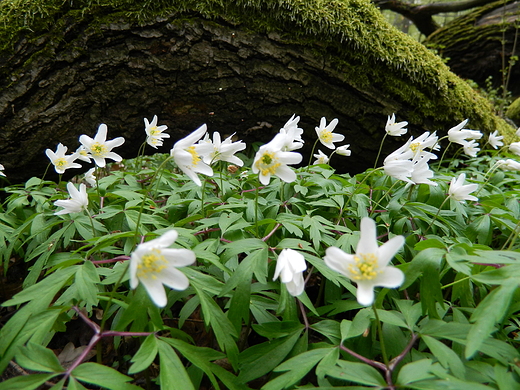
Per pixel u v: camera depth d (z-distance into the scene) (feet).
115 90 1.23
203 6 1.22
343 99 1.37
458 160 1.46
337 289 0.73
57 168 1.05
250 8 1.26
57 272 0.58
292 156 0.65
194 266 0.70
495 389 0.45
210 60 1.26
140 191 1.03
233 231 0.75
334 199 0.91
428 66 1.42
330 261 0.47
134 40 1.20
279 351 0.57
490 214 0.87
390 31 1.40
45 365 0.48
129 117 1.28
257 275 0.59
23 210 0.99
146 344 0.51
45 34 1.15
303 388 0.49
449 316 0.64
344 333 0.56
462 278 0.66
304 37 1.31
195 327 0.83
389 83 1.38
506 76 3.37
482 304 0.48
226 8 1.25
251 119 1.40
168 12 1.20
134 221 0.78
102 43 1.18
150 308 0.54
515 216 0.93
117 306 0.71
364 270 0.47
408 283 0.55
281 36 1.29
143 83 1.25
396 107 1.41
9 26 1.14
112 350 0.80
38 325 0.53
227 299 0.77
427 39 3.76
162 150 1.45
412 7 3.61
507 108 3.00
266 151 0.65
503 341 0.55
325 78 1.35
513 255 0.54
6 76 1.14
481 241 0.85
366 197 0.93
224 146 0.84
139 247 0.45
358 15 1.36
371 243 0.48
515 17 3.22
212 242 0.70
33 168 1.26
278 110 1.38
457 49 3.50
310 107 1.37
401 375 0.46
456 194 0.84
